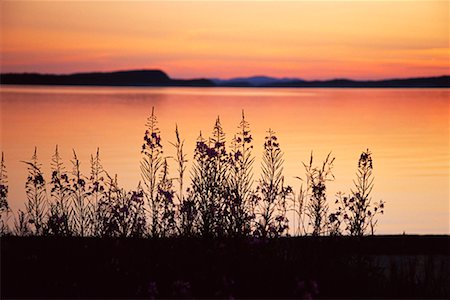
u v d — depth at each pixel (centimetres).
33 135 3259
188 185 1522
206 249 749
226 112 5519
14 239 828
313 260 735
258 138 3094
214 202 838
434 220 1441
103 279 687
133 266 718
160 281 685
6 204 923
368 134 3572
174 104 7194
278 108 6506
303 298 636
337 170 2142
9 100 7644
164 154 2388
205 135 3266
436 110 6256
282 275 692
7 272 702
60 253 762
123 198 864
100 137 3177
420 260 860
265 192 880
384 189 1825
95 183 896
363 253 817
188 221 821
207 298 654
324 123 4372
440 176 2081
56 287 673
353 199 882
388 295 677
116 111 5497
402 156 2603
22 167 2048
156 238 797
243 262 714
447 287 714
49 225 838
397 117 5166
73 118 4531
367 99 10031
